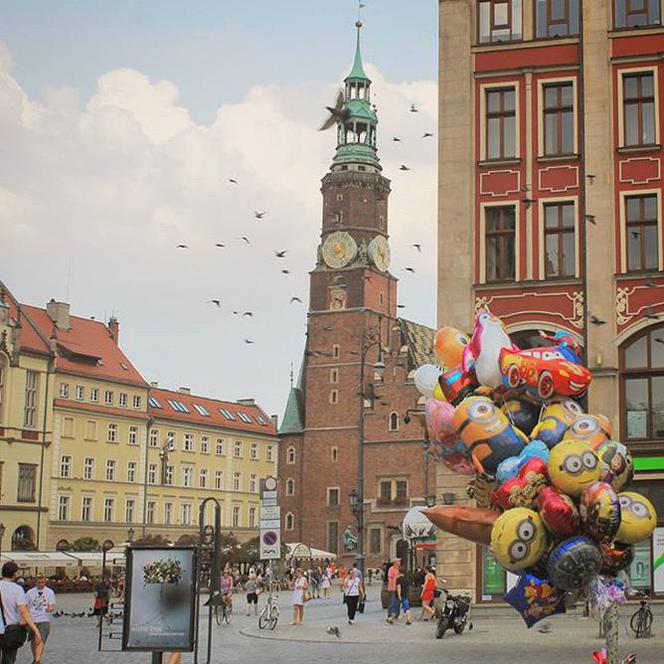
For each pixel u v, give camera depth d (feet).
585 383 80.89
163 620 66.39
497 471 76.48
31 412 336.08
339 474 420.77
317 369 434.71
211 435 420.77
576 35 134.51
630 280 128.06
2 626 62.59
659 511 123.65
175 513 400.26
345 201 452.35
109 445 369.91
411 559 188.14
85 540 344.49
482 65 136.56
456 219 134.41
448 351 90.68
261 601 223.51
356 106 462.60
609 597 71.72
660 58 130.72
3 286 330.75
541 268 131.44
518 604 75.61
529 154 133.59
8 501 324.39
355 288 438.81
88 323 387.96
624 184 130.00
